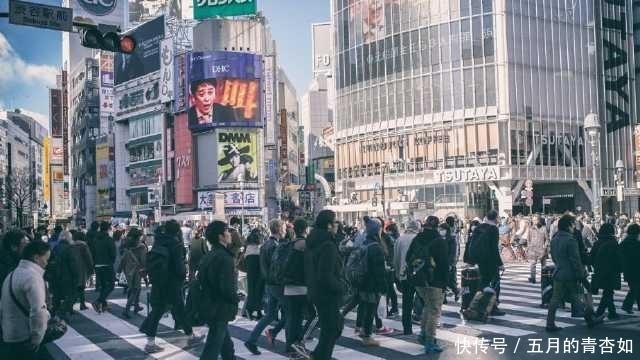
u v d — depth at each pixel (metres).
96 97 92.88
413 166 56.00
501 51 51.31
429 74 54.94
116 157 77.44
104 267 14.24
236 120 60.31
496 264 11.47
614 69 58.81
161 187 65.00
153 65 69.62
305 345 9.52
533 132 52.34
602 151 56.94
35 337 5.72
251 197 60.47
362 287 9.37
